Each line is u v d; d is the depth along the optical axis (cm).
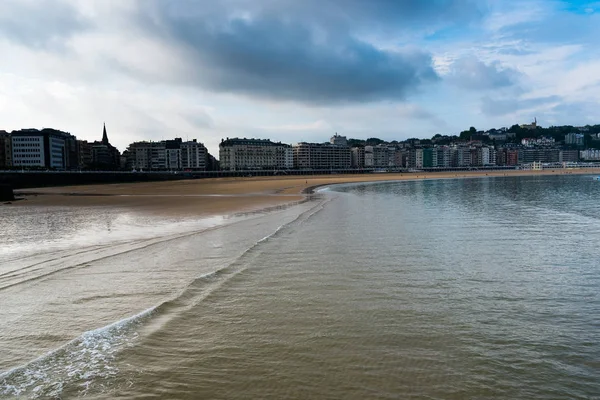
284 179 13938
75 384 631
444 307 961
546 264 1380
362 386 624
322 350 741
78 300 1030
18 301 1023
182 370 672
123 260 1467
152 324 859
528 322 873
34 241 1908
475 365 689
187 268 1341
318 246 1695
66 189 8019
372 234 2014
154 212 3316
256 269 1316
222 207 3778
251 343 769
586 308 958
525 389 620
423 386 625
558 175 18100
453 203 4112
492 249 1633
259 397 597
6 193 5009
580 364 695
